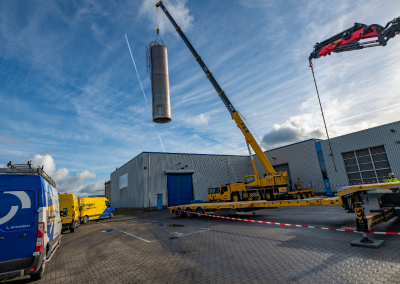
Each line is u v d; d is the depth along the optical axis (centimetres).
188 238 878
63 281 518
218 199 2111
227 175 3612
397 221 831
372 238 629
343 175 2483
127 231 1246
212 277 457
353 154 2428
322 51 1115
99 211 2248
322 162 2698
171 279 466
